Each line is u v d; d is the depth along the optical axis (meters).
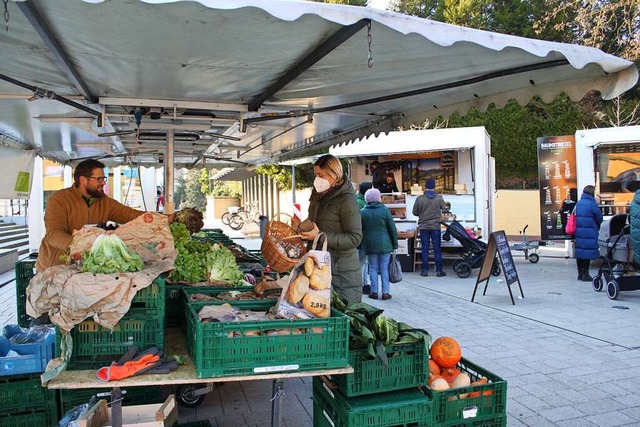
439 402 2.97
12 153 7.57
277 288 3.52
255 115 5.21
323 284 2.79
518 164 24.95
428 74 3.88
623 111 22.58
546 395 4.58
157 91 4.36
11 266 12.88
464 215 13.27
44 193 15.05
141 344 2.67
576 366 5.33
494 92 4.34
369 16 2.50
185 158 10.02
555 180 13.59
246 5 2.22
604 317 7.40
